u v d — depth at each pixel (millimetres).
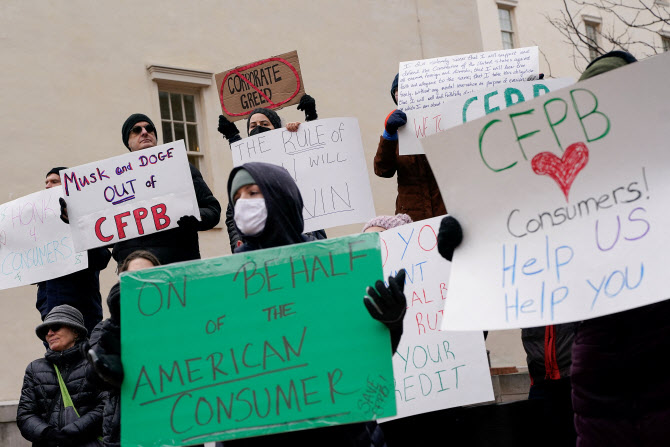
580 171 3305
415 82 6594
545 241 3316
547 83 6277
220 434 3291
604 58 3598
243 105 7469
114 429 5215
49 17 12234
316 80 14781
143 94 12859
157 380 3373
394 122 6438
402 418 5496
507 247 3375
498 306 3311
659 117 3201
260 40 14266
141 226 6188
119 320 3537
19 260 7102
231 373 3354
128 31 12891
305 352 3340
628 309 3119
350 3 15516
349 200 6453
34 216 7117
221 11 13906
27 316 11109
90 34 12547
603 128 3279
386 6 15992
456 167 3479
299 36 14719
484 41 20141
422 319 5250
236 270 3455
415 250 5371
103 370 3332
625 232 3186
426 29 16453
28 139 11719
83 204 6277
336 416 3260
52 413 6129
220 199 13289
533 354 5391
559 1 20859
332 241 3438
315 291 3398
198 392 3348
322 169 6500
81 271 7203
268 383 3326
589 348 3314
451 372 5133
